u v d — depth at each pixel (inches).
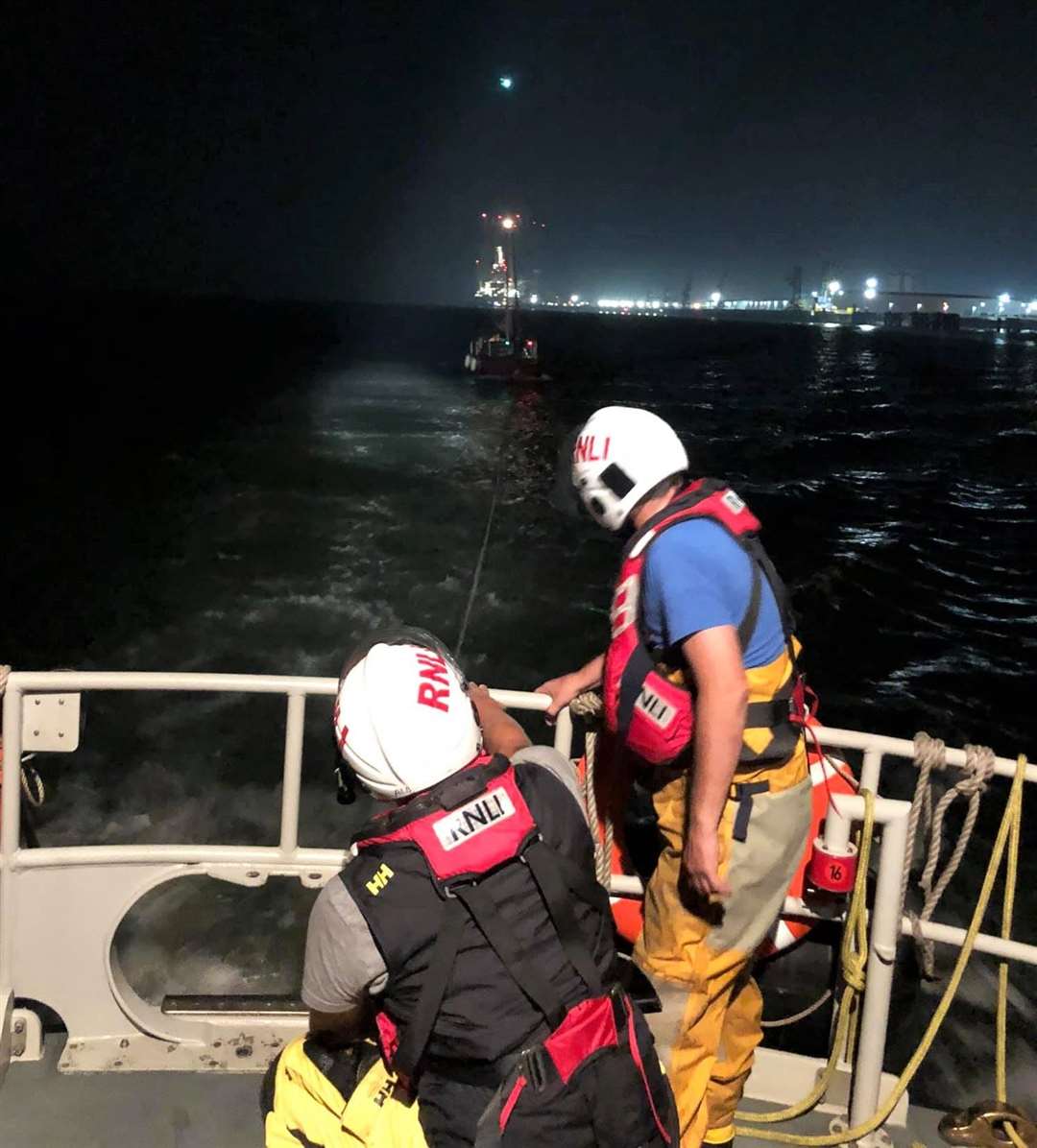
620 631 84.5
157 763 332.2
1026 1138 104.0
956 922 244.4
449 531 780.0
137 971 205.8
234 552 698.8
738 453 1429.6
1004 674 499.5
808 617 585.9
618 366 3395.7
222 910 228.2
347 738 70.9
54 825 295.1
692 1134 87.7
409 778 68.7
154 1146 95.7
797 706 85.0
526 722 375.9
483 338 2481.5
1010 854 103.0
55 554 674.8
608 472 84.3
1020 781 100.0
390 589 617.6
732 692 75.5
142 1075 104.3
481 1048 64.9
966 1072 179.6
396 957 65.0
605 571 668.1
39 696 98.4
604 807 103.1
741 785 82.7
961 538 864.3
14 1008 105.0
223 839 291.1
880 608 617.0
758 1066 108.9
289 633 534.0
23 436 1213.7
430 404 1808.6
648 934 88.7
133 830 295.1
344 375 2338.8
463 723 71.2
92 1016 106.8
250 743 348.8
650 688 82.5
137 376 2053.4
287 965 210.4
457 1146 66.3
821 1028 120.3
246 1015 109.5
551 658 516.1
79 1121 98.0
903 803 96.6
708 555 78.2
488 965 65.2
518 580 644.7
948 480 1221.7
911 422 1962.4
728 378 3083.2
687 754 83.4
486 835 66.9
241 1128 98.3
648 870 119.0
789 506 1009.5
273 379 2142.0
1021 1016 198.7
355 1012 76.8
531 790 71.6
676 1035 85.4
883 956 98.7
